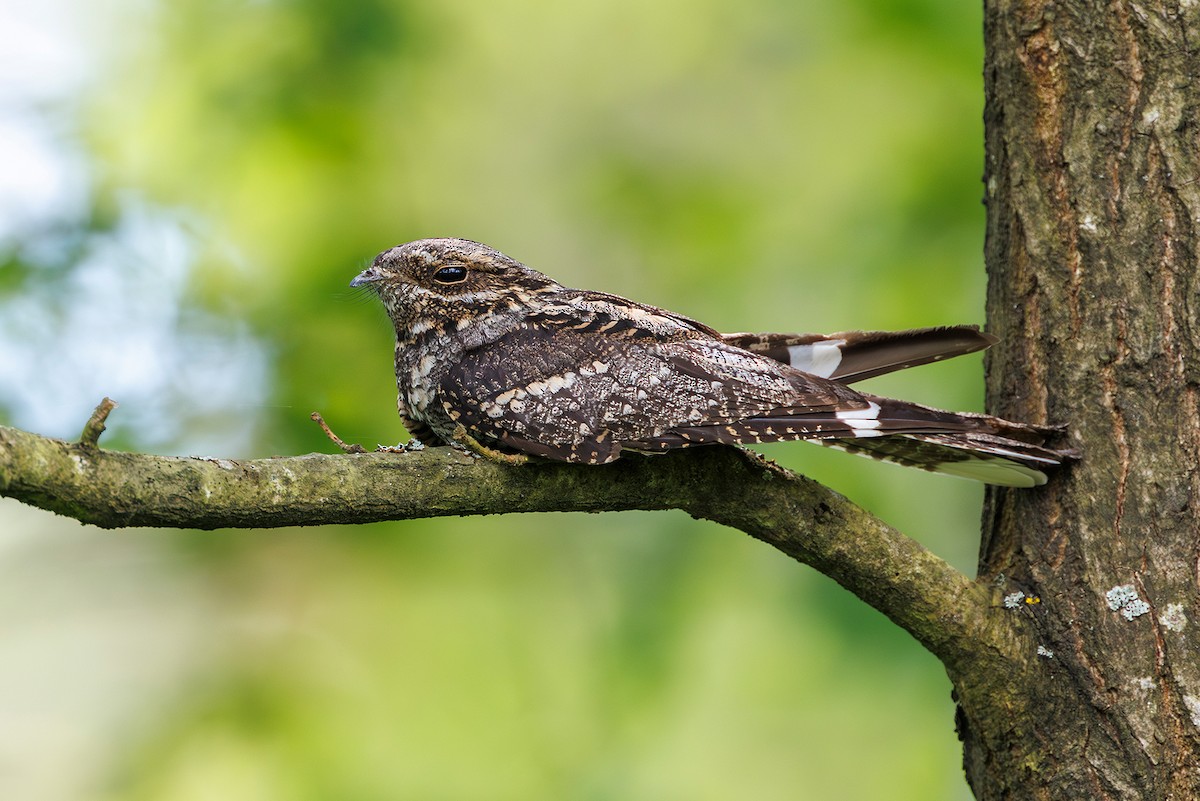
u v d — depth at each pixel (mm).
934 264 10875
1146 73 5793
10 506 11242
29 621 10648
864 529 5871
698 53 13461
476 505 5664
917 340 6652
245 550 11094
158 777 10102
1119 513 5629
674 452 6035
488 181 12953
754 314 11297
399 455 5527
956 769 10195
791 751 10305
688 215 12391
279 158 11367
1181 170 5684
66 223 10406
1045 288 5961
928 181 11109
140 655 10898
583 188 13031
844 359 6793
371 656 10820
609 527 10969
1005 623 5758
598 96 13508
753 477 5949
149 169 11086
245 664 10727
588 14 13992
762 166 12578
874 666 9773
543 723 10414
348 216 11258
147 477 4879
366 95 11602
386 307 7090
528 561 11109
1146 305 5688
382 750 10328
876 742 10266
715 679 10281
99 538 10758
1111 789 5469
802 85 12719
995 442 5656
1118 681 5504
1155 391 5633
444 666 10695
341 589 11227
